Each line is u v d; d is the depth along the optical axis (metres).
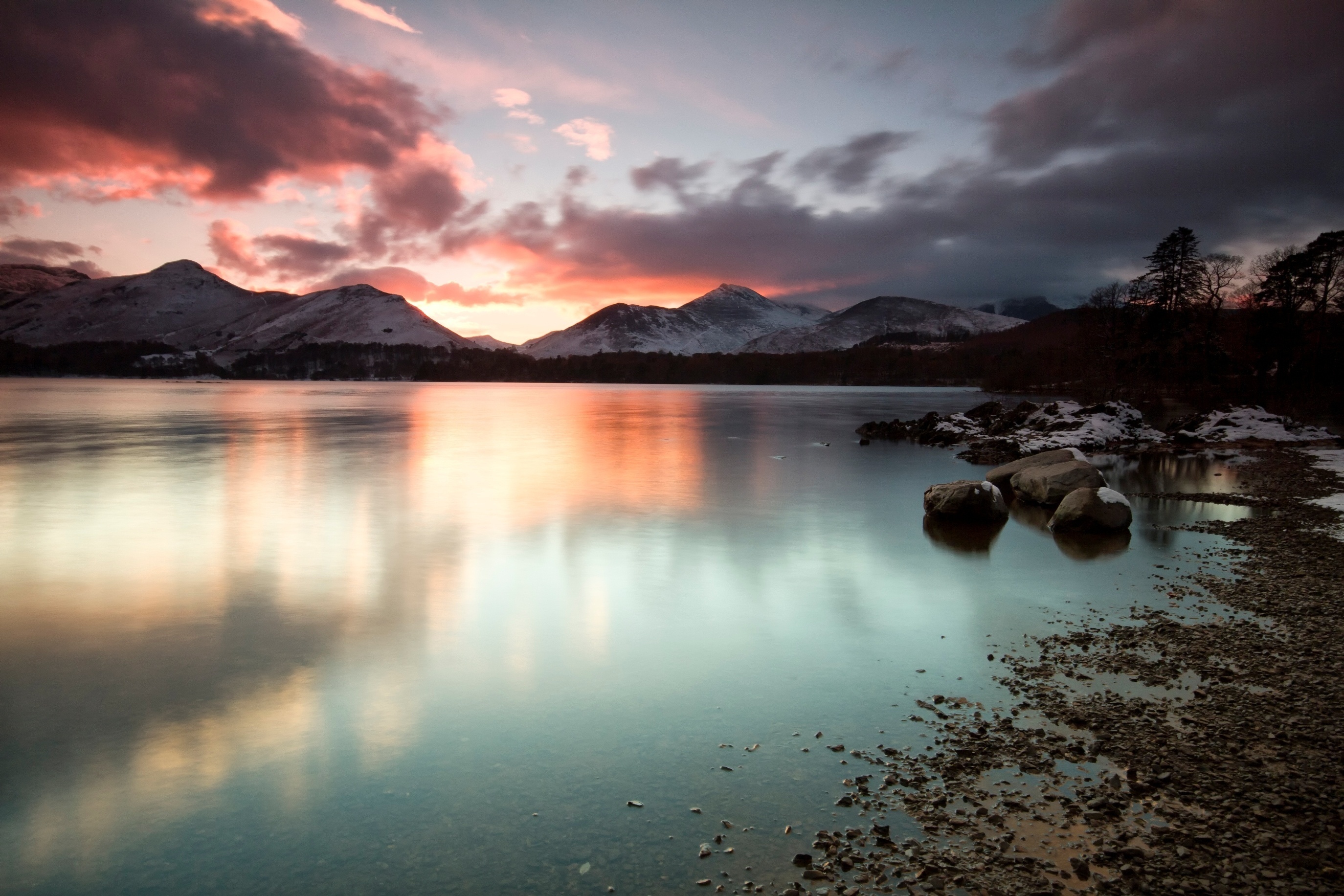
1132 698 7.47
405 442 37.62
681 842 5.30
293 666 8.77
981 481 18.30
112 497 20.70
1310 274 58.00
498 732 7.06
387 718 7.37
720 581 12.44
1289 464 28.00
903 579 12.48
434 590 11.95
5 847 5.35
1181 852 4.99
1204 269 67.69
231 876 5.02
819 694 7.80
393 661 8.91
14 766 6.47
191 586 12.16
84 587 12.04
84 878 5.00
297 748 6.79
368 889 4.87
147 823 5.64
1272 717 6.95
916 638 9.53
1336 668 8.13
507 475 25.64
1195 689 7.67
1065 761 6.26
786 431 46.44
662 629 10.01
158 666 8.76
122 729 7.16
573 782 6.16
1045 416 39.81
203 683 8.27
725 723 7.18
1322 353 62.34
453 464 28.92
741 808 5.71
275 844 5.37
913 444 38.75
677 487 23.20
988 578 12.52
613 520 17.86
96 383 189.38
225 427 46.59
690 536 16.05
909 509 19.47
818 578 12.60
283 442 37.38
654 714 7.41
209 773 6.36
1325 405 56.59
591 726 7.17
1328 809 5.44
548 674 8.47
